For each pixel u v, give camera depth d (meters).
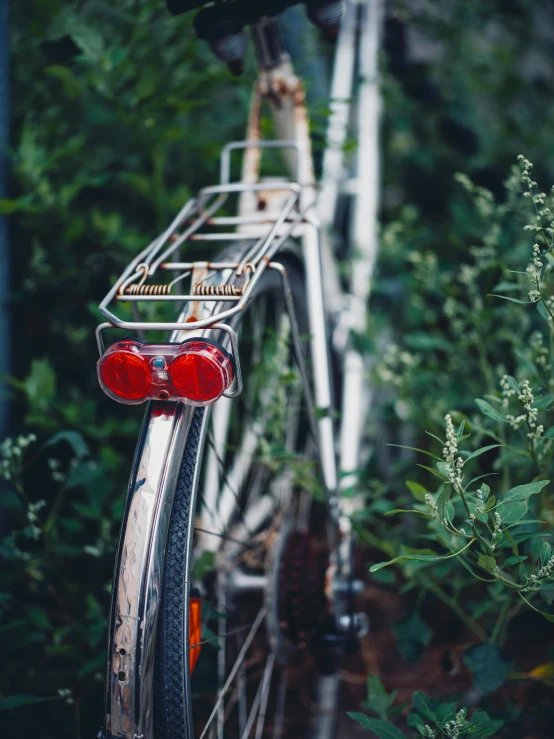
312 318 1.45
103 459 1.72
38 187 1.85
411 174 2.86
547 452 1.30
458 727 1.02
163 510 0.97
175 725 0.99
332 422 1.45
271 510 1.77
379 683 1.25
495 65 3.11
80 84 1.97
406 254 2.37
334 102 1.78
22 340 2.05
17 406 1.98
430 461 1.98
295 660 1.63
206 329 1.04
